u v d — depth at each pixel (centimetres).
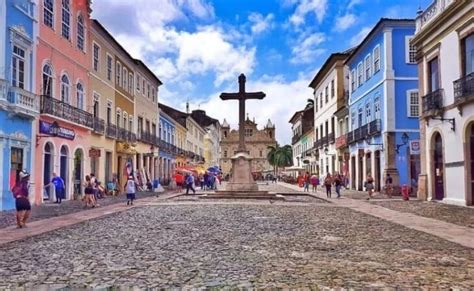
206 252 860
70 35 2567
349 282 630
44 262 771
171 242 983
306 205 2080
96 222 1396
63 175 2472
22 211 1270
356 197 2717
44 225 1310
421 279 648
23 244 970
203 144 8806
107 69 3256
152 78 4647
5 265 748
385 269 712
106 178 3212
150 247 917
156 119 4844
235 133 12262
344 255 830
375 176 3222
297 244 956
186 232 1145
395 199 2503
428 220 1427
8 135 1881
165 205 2088
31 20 2102
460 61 1956
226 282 631
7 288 602
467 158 1916
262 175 11000
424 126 2353
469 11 1856
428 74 2305
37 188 2161
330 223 1350
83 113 2648
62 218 1510
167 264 750
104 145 3120
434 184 2270
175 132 5912
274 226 1272
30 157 2086
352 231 1168
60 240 1023
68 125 2480
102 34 3088
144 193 3384
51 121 2269
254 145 12244
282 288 600
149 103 4547
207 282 631
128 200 2189
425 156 2345
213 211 1755
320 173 5362
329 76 4781
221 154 12231
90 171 2847
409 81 2984
